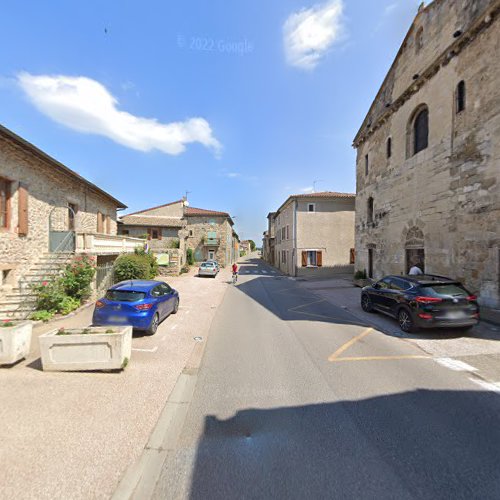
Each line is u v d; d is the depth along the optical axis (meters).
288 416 3.57
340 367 5.14
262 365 5.27
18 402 3.68
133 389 4.13
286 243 28.47
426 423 3.40
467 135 9.54
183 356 5.66
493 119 8.56
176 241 27.44
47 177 10.94
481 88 9.01
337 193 26.48
